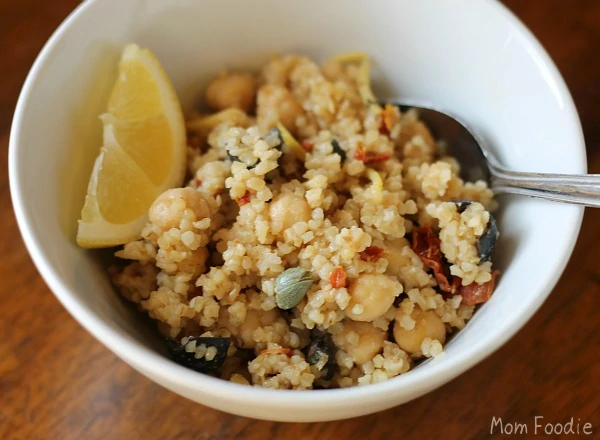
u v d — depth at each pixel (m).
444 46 0.21
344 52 0.23
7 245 0.21
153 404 0.19
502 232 0.19
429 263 0.19
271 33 0.22
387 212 0.19
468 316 0.18
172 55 0.22
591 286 0.20
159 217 0.18
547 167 0.18
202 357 0.17
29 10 0.25
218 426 0.18
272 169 0.19
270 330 0.18
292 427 0.18
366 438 0.18
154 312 0.18
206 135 0.22
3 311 0.20
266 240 0.18
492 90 0.20
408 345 0.18
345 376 0.18
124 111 0.20
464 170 0.21
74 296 0.15
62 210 0.18
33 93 0.18
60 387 0.19
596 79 0.23
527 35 0.19
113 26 0.20
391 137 0.21
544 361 0.19
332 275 0.18
